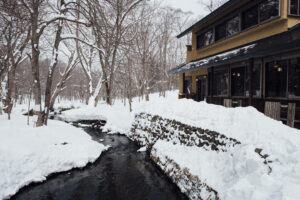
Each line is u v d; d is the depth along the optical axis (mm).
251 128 4648
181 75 15508
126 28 19484
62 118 17812
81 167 7145
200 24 12633
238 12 9672
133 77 27703
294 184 2670
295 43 5281
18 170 5711
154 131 9273
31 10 8906
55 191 5762
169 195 5574
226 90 10570
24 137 7023
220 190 3898
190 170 5242
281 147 3441
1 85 14945
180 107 8602
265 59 7910
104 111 16500
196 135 6176
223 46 11016
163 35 28000
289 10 7109
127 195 5590
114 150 9562
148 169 7348
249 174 3402
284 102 7023
